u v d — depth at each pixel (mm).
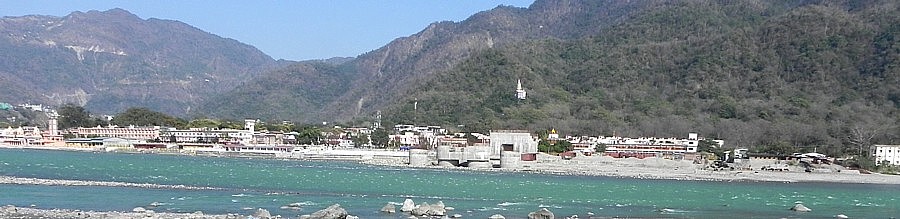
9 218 84688
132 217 87688
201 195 115500
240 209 99188
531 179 183500
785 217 107375
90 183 128750
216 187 130875
